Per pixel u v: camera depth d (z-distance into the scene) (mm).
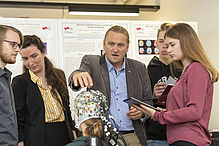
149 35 3754
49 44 3469
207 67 1614
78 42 3549
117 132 1442
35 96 2100
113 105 2117
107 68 2127
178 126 1621
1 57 1760
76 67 3527
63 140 2176
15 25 3381
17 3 4730
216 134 2994
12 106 1785
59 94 2268
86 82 1637
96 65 2143
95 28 3598
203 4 4176
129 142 2047
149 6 5410
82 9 4867
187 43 1659
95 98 1443
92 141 1276
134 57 3689
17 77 2156
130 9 5078
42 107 2102
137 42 3705
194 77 1579
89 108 1390
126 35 2080
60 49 3496
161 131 2514
